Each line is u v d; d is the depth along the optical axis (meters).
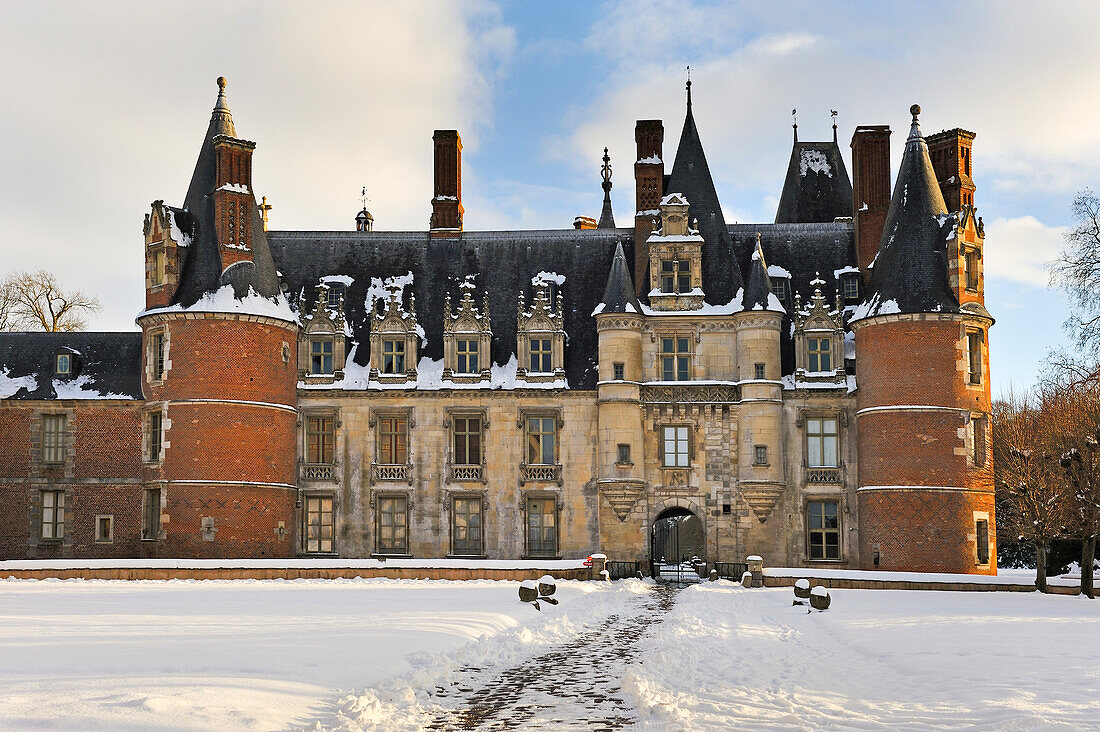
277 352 49.00
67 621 24.30
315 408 50.78
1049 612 30.05
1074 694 15.32
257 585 38.47
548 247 54.91
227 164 49.59
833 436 49.84
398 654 18.97
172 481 46.69
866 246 53.03
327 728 13.59
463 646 20.92
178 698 14.21
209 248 48.88
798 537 49.31
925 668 18.05
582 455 50.31
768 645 22.45
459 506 50.44
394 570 41.81
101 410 49.00
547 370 51.38
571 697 16.44
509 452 50.44
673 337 51.12
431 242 55.22
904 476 46.31
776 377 49.91
